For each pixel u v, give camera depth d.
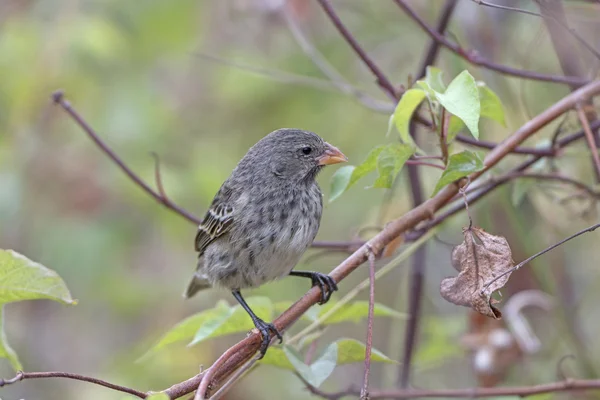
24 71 13.68
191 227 14.42
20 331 14.97
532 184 8.90
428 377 13.20
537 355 10.60
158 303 15.02
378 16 12.84
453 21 10.84
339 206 14.20
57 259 13.90
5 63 13.67
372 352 6.68
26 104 13.87
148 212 14.37
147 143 14.24
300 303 6.55
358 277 14.12
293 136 8.57
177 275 15.06
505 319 10.34
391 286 13.90
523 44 11.34
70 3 14.05
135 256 15.05
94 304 15.38
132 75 14.55
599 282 11.83
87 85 14.18
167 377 13.94
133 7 14.31
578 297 11.65
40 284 5.86
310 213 8.54
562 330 10.41
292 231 8.39
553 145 8.25
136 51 14.67
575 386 7.98
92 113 14.23
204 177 14.20
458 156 6.58
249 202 8.41
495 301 6.03
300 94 14.23
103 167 14.11
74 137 14.20
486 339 9.77
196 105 15.09
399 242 7.56
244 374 6.59
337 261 14.30
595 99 8.70
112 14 14.41
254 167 8.56
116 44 14.12
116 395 13.99
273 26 13.26
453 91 6.11
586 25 10.19
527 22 11.35
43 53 13.65
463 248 6.13
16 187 13.91
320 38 13.45
